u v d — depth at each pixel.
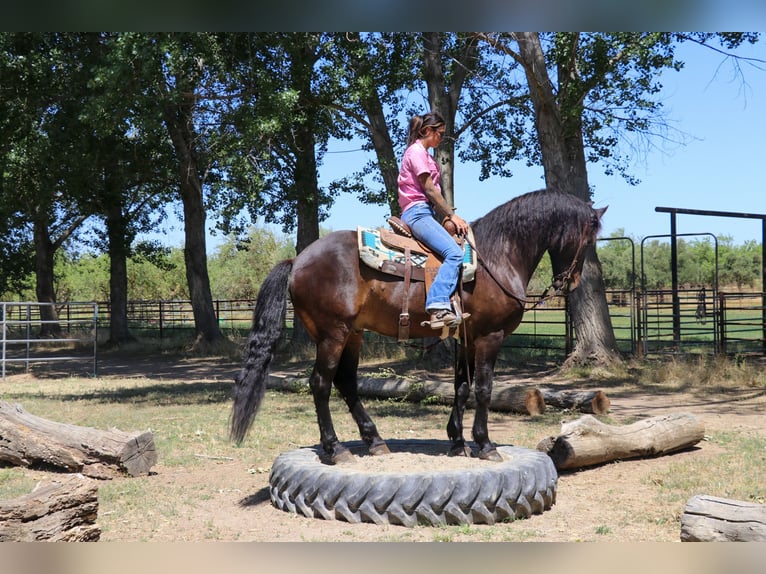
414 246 5.83
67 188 23.56
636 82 16.33
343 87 17.75
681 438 7.79
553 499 5.73
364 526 5.07
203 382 15.81
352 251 5.80
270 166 18.06
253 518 5.41
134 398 12.91
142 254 32.97
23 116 19.72
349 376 6.25
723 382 14.27
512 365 18.39
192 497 6.09
